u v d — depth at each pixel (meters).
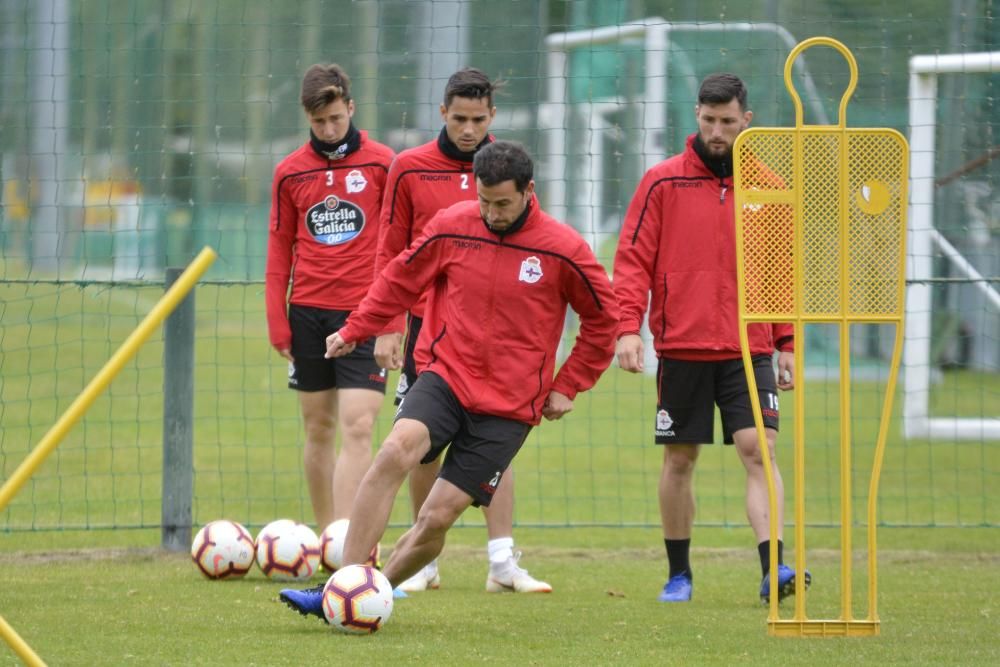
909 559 29.78
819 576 27.30
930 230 44.50
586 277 20.20
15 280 30.42
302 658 17.78
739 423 23.73
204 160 80.50
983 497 37.81
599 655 18.25
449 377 20.31
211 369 67.00
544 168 64.19
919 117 44.84
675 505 24.19
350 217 26.42
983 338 60.06
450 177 24.36
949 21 53.53
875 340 63.09
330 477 27.48
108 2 37.66
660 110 60.41
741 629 20.56
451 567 28.55
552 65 63.81
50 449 14.03
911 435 46.16
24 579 25.55
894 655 18.25
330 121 26.19
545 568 28.48
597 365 20.80
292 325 26.98
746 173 19.62
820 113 51.59
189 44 39.16
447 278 20.62
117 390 59.34
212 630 20.00
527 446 50.03
